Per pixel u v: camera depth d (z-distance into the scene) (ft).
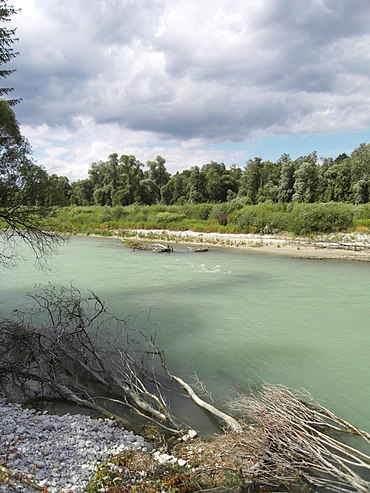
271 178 227.40
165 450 17.98
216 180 243.40
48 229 38.88
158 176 289.53
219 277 60.44
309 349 31.35
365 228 105.19
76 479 15.07
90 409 22.04
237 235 117.39
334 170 196.03
